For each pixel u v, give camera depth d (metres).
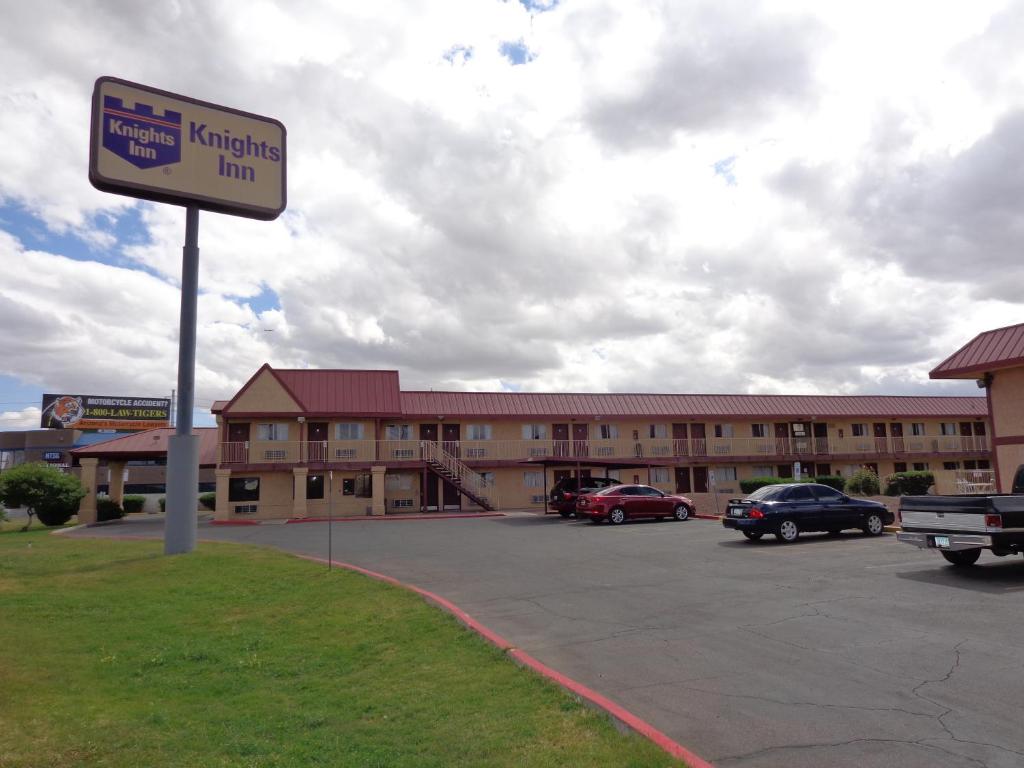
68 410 66.25
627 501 25.72
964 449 44.75
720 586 11.90
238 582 13.41
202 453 36.31
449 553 17.84
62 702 6.53
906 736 5.25
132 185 18.48
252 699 6.77
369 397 36.81
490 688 6.62
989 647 7.56
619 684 6.75
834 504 18.66
